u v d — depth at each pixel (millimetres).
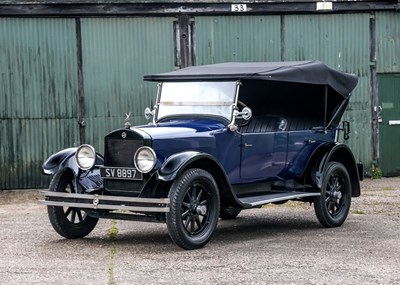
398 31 15656
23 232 9633
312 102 10359
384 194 13266
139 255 7988
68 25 14594
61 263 7605
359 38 15531
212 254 8008
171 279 6863
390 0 15461
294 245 8562
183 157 8055
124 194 8430
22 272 7207
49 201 8570
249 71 9203
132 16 14789
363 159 15656
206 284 6680
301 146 9844
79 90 14672
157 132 8398
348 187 10156
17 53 14445
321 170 9781
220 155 8844
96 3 14617
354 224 10125
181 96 9523
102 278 6926
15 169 14539
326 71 10070
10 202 13219
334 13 15438
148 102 14898
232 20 15102
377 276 6965
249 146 9156
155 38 14891
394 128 15711
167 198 7992
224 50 15102
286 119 10188
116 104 14805
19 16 14398
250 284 6672
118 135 8414
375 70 15625
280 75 9211
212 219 8445
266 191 9664
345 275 7004
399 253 8023
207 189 8414
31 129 14562
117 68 14789
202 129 8797
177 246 8484
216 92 9289
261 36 15227
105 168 8461
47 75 14555
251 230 9750
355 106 15602
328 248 8344
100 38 14711
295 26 15336
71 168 8844
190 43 14984
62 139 14664
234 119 9078
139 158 8156
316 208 9781
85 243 8758
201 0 14938
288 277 6922
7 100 14461
